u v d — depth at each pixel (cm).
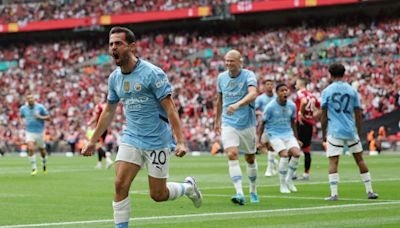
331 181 1309
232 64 1226
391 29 4953
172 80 5391
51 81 5931
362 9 5209
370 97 4359
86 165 2964
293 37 5334
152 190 815
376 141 3797
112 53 783
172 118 782
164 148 801
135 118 796
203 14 5544
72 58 6194
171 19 5716
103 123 838
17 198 1412
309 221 973
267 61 5266
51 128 5209
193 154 4291
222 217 1036
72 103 5525
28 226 949
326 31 5228
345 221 970
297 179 1919
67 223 985
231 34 5728
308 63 5028
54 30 6328
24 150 4900
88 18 6003
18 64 6331
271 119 1525
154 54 5862
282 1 5197
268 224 944
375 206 1178
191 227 921
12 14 6372
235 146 1239
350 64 4797
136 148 791
